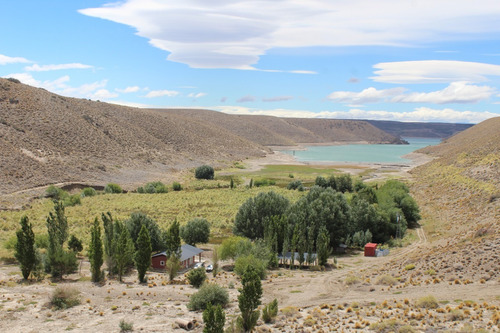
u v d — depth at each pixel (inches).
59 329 1070.4
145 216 2265.0
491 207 2674.7
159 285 1603.1
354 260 2167.8
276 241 2092.8
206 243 2596.0
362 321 1027.9
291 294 1427.2
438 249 1829.5
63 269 1678.2
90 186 4586.6
